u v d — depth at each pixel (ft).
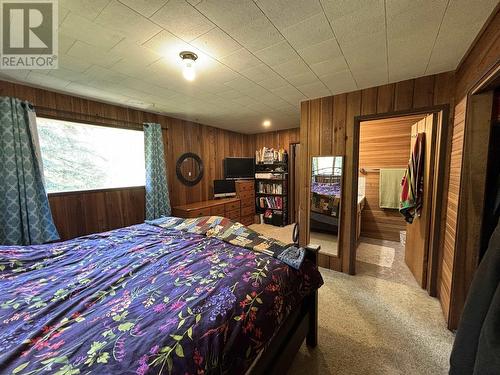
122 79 7.25
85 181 9.45
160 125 11.59
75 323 2.88
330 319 6.12
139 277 4.03
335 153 8.71
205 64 6.23
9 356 2.33
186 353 2.42
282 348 4.02
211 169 15.37
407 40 5.08
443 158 6.77
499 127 4.90
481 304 2.71
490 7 3.99
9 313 3.10
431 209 7.36
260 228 15.99
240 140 17.79
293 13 4.22
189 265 4.44
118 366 2.21
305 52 5.61
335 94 8.58
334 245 9.11
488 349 2.20
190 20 4.42
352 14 4.25
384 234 12.99
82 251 5.35
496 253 2.64
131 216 10.77
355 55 5.76
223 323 2.87
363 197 13.03
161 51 5.57
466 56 5.63
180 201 13.33
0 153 6.99
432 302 6.85
